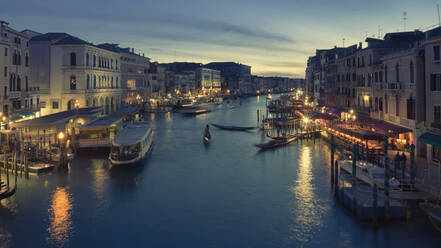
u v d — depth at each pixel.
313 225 19.64
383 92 37.72
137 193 25.36
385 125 34.59
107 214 21.53
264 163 34.59
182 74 154.25
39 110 52.28
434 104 27.27
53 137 39.41
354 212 20.56
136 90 100.94
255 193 25.25
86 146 37.91
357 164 26.47
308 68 115.94
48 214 21.45
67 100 60.59
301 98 136.50
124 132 38.91
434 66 27.05
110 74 73.25
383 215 19.44
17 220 20.55
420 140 27.14
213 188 26.53
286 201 23.45
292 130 58.91
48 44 60.41
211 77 188.62
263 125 62.72
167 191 25.86
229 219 20.75
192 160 36.16
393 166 26.45
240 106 137.62
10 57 43.62
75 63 60.28
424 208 19.31
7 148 34.31
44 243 17.91
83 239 18.38
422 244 17.20
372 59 41.91
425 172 23.55
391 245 17.23
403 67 32.12
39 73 60.72
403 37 42.34
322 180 28.06
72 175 29.69
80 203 23.30
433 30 36.75
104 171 31.08
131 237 18.58
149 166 33.41
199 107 107.75
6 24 42.62
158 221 20.53
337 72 60.03
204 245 17.69
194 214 21.52
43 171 29.66
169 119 80.50
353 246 17.30
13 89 44.62
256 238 18.39
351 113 44.62
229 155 38.75
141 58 106.25
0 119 39.78
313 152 39.78
